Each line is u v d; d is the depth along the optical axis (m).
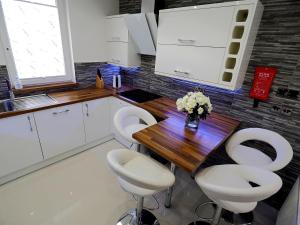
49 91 2.39
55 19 2.26
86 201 1.81
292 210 1.30
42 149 2.10
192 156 1.23
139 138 1.42
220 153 2.15
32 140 1.97
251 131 1.70
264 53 1.61
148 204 1.82
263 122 1.75
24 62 2.14
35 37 2.15
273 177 1.14
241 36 1.54
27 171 2.08
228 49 1.53
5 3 1.85
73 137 2.36
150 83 2.69
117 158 1.27
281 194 1.78
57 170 2.20
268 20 1.52
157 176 1.27
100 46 2.73
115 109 2.61
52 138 2.15
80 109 2.31
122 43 2.49
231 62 1.63
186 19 1.72
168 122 1.74
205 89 2.09
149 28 2.11
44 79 2.37
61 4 2.24
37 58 2.24
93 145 2.71
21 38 2.04
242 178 1.32
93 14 2.50
